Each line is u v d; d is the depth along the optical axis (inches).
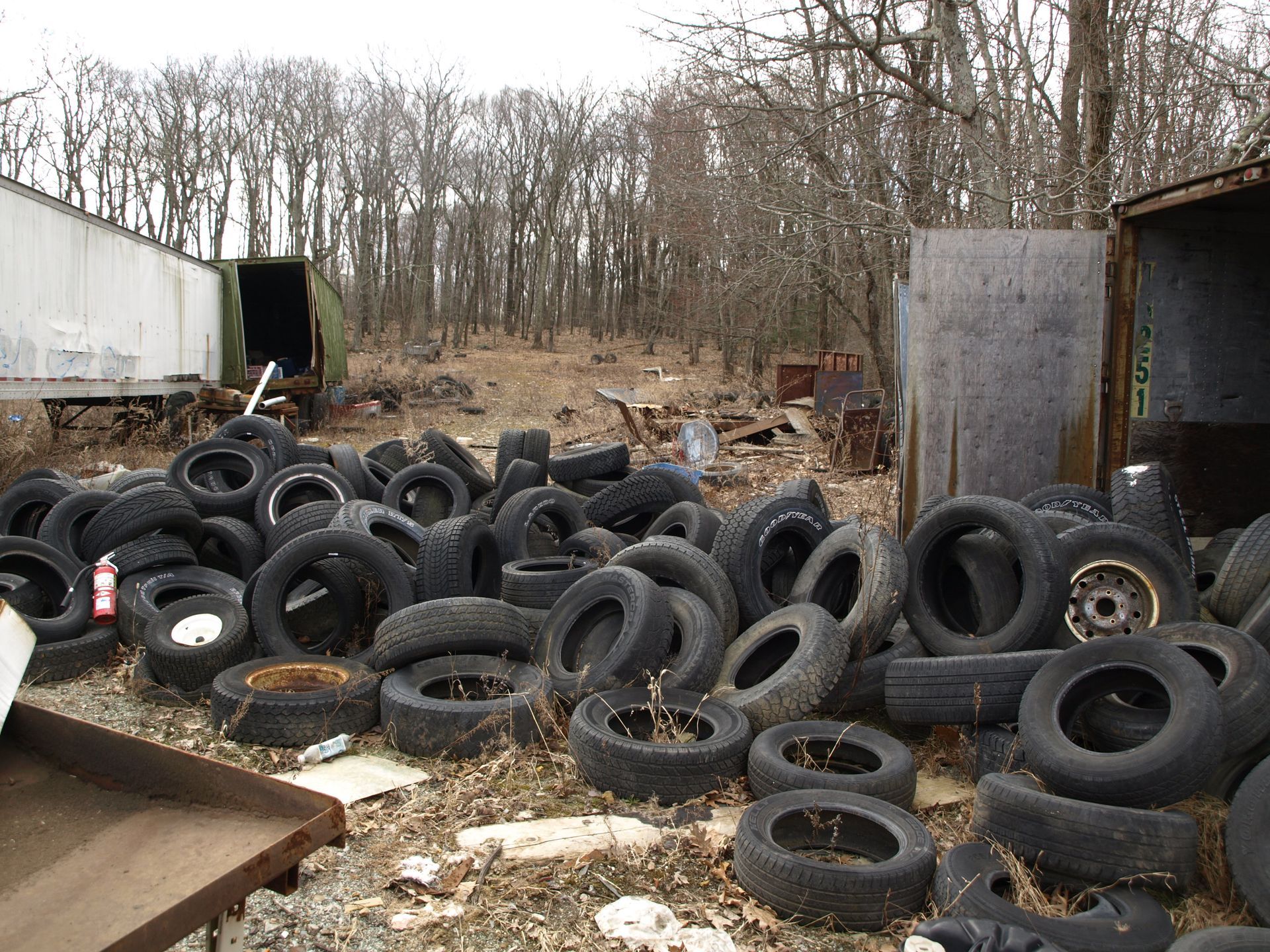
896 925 133.1
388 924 134.1
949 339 298.7
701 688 204.7
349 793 173.5
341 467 351.9
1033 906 131.2
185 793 100.2
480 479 397.7
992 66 578.6
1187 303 293.1
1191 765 139.3
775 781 163.2
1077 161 536.4
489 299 2578.7
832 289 756.0
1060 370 297.7
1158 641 158.2
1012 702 176.2
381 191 2036.2
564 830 159.5
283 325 930.7
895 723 199.9
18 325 494.6
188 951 124.0
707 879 146.5
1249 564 203.5
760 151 607.5
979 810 149.6
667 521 301.4
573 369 1498.5
